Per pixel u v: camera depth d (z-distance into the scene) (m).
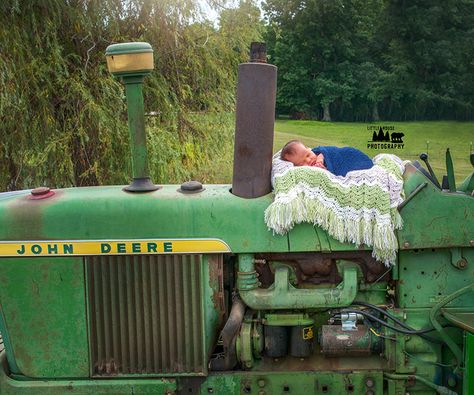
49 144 7.11
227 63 9.18
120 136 7.43
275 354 2.78
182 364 2.73
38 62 7.07
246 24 9.20
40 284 2.73
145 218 2.70
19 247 2.71
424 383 2.71
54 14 7.08
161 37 8.36
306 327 2.76
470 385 2.51
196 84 8.86
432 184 2.67
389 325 2.68
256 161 2.72
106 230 2.70
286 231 2.67
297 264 2.79
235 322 2.59
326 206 2.65
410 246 2.65
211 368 2.78
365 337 2.73
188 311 2.71
